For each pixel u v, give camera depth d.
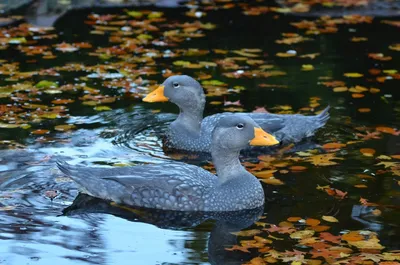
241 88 15.29
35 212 10.49
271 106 14.47
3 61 16.27
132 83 15.38
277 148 12.98
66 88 15.01
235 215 10.67
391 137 13.18
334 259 9.33
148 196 10.81
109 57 16.73
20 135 12.94
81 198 10.95
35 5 19.48
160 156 12.62
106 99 14.60
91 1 20.16
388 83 15.67
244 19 19.66
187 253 9.53
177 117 13.48
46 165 11.89
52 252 9.46
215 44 17.84
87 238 9.86
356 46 17.84
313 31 18.86
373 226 10.20
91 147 12.66
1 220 10.20
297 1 20.83
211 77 15.81
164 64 16.47
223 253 9.52
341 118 14.01
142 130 13.55
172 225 10.34
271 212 10.68
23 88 14.90
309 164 12.20
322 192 11.20
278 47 17.73
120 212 10.64
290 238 9.88
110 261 9.30
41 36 17.94
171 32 18.53
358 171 11.88
